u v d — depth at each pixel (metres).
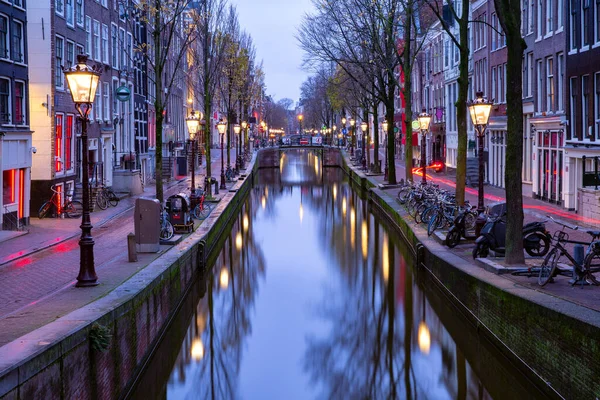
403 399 11.67
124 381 11.52
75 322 9.75
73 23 32.22
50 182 28.77
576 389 9.64
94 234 23.47
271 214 39.00
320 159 94.69
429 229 21.95
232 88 54.50
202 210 29.78
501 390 12.08
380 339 15.08
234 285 20.69
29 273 16.11
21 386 7.52
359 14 35.62
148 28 48.03
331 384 12.42
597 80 24.64
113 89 39.84
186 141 63.94
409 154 35.28
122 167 41.72
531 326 11.26
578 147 25.59
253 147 94.00
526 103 33.34
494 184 39.56
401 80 64.12
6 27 24.47
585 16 25.75
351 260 24.30
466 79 22.08
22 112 25.88
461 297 15.64
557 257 12.76
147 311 13.41
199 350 14.65
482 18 41.28
